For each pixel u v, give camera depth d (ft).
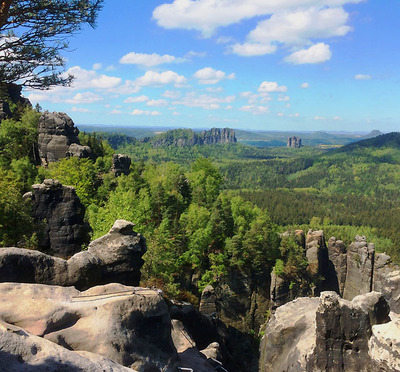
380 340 62.75
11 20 61.26
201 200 328.49
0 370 29.60
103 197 279.08
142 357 54.95
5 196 135.85
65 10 61.72
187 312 141.18
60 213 151.94
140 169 433.07
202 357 88.74
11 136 357.61
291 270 274.98
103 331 53.62
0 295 53.88
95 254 91.76
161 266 171.94
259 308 265.34
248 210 361.30
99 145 436.76
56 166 307.17
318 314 75.10
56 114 344.08
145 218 234.58
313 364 75.05
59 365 33.04
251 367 229.04
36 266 76.23
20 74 66.18
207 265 260.83
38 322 51.29
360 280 337.52
